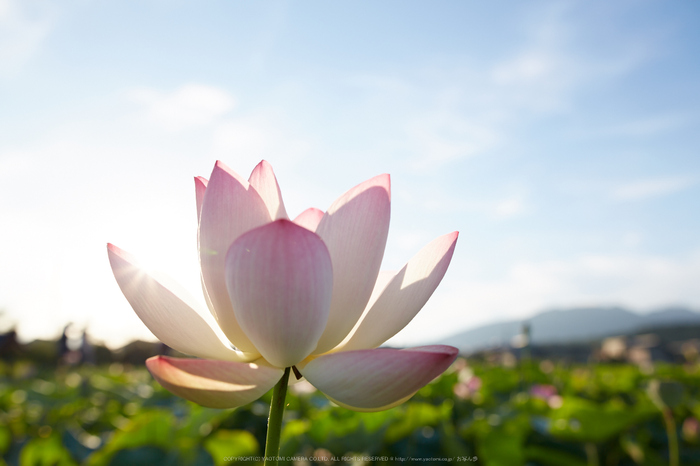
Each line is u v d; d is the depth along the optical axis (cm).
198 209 41
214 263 36
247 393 34
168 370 34
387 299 39
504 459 98
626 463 116
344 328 37
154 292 37
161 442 95
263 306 33
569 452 108
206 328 37
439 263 40
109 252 39
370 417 98
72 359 369
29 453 103
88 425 154
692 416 135
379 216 37
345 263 37
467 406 145
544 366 285
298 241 32
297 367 36
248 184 37
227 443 97
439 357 34
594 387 199
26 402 195
